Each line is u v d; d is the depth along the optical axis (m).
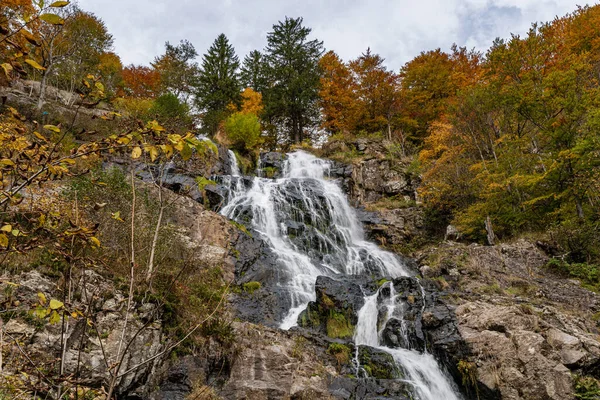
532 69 18.50
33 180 2.44
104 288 6.82
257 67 38.12
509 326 8.77
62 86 23.80
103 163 11.52
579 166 15.20
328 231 17.75
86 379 5.96
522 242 14.60
